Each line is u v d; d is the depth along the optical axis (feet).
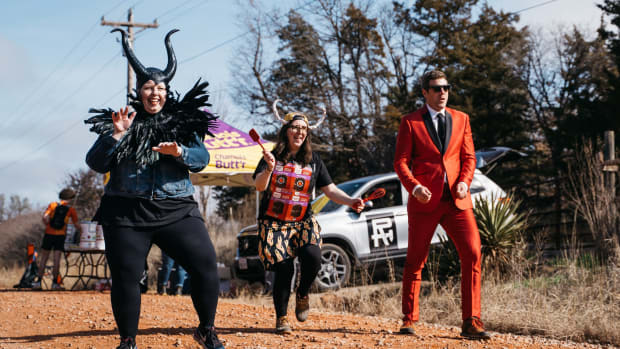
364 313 22.27
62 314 19.51
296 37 96.53
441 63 100.22
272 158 13.94
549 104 101.45
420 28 107.86
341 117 91.50
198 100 11.83
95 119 11.39
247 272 30.76
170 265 28.68
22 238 72.49
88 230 31.45
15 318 18.75
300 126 14.71
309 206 15.15
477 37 106.11
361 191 30.89
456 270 25.17
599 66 97.19
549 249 36.86
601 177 26.05
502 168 88.74
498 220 25.36
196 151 11.49
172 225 11.32
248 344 13.85
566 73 101.30
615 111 75.25
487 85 94.58
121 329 11.06
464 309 14.84
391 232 30.45
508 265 25.00
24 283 34.09
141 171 11.20
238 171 31.73
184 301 24.08
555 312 17.98
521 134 95.55
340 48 98.27
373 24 98.94
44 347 13.98
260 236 14.92
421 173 15.26
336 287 28.50
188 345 13.83
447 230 15.29
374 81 96.63
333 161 94.89
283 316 15.52
